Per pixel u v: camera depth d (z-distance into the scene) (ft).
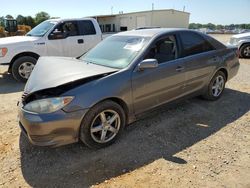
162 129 12.62
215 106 15.74
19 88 20.94
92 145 10.52
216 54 15.66
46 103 9.37
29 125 9.36
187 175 9.14
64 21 24.72
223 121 13.58
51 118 9.23
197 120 13.67
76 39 25.27
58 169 9.57
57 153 10.59
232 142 11.39
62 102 9.38
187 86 14.06
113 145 11.16
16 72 22.41
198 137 11.85
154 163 9.86
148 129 12.62
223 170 9.41
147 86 11.72
